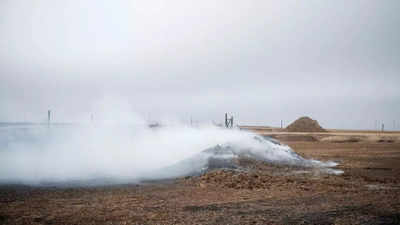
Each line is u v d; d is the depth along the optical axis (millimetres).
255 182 17891
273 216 10336
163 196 14469
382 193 14930
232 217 10281
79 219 10336
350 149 47312
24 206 12352
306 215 10398
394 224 9445
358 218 10000
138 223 9781
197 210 11367
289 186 17031
